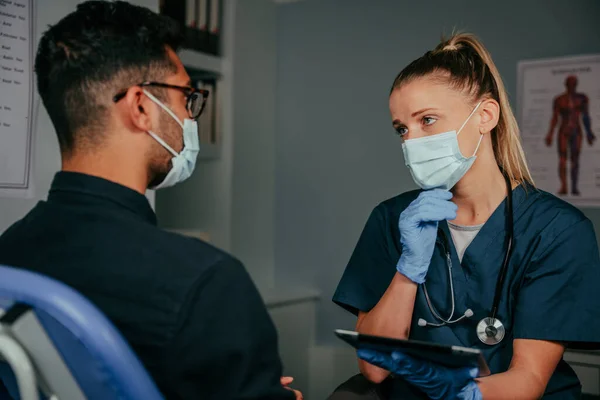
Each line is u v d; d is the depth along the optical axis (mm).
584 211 2336
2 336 578
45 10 1378
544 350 1146
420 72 1233
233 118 2744
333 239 2867
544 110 2404
